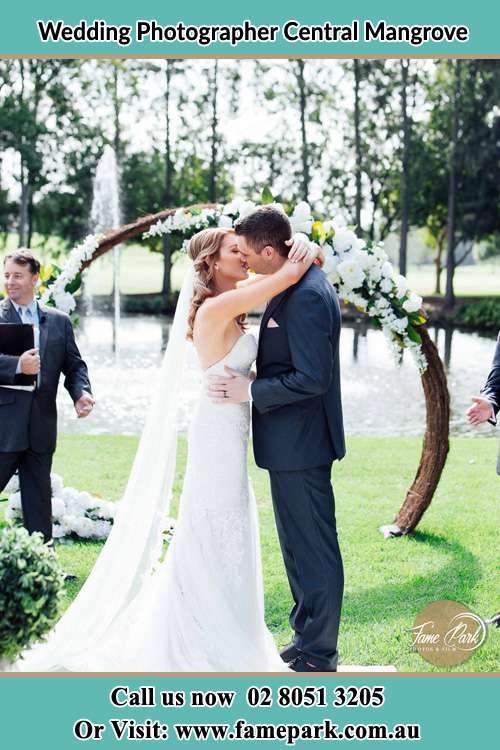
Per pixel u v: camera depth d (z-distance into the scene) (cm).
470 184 2430
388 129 2300
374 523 605
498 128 2314
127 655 374
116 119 2275
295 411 359
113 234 534
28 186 2316
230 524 363
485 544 561
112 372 1317
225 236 361
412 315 519
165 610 363
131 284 2714
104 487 673
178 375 392
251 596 369
